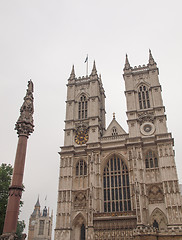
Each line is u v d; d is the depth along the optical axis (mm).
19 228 87438
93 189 65250
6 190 63688
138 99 76938
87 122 78438
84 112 80625
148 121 72062
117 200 65188
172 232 47781
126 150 69812
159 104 73438
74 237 63594
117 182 67125
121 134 72750
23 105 39344
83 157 73000
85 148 73312
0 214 60500
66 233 63062
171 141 66250
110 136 73688
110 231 58125
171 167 63156
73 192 68875
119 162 69750
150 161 67000
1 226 59875
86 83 85688
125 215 58938
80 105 82875
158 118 71188
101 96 90688
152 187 63344
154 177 64312
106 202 65750
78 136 77188
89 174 67750
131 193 63062
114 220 58969
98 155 70500
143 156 67625
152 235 47344
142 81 79000
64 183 69688
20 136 37188
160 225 58844
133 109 75062
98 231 58781
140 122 72812
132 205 61688
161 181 63031
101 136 79812
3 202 61250
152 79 77875
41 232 170000
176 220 56938
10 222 31469
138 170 64562
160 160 64688
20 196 33781
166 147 65938
